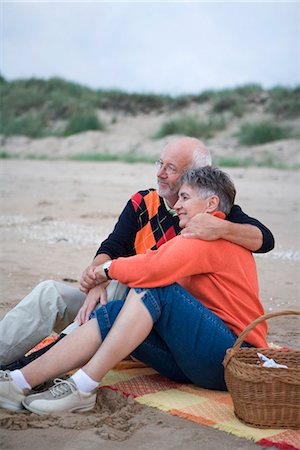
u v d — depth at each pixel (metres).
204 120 29.17
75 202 12.76
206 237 3.26
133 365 3.81
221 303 3.36
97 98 34.34
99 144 28.53
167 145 3.75
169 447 2.81
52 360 3.18
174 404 3.24
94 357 3.16
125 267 3.22
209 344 3.26
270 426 2.98
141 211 3.82
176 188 3.71
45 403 3.11
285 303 5.65
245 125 26.58
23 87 35.94
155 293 3.20
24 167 21.52
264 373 2.93
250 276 3.42
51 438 2.88
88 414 3.15
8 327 3.40
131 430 2.96
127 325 3.15
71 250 7.91
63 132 30.56
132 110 32.78
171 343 3.29
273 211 11.97
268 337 4.61
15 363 3.43
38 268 6.81
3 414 3.10
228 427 2.98
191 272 3.26
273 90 30.48
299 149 23.31
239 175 18.55
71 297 3.49
